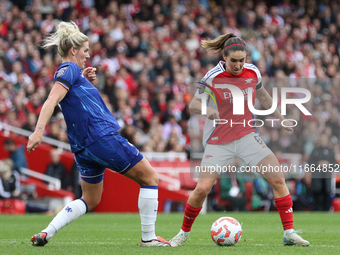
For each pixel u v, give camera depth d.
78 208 15.66
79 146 14.76
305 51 70.56
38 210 38.03
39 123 13.87
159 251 13.96
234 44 15.58
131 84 55.50
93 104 14.72
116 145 14.69
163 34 63.06
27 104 47.16
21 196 37.53
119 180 39.59
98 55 55.22
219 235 15.70
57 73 14.55
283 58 66.06
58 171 40.81
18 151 40.78
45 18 60.47
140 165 15.06
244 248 15.06
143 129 48.44
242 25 71.25
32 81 51.84
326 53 72.12
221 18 70.50
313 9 76.94
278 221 29.78
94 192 15.76
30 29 57.88
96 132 14.57
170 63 57.78
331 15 77.81
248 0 75.19
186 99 55.69
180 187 42.78
